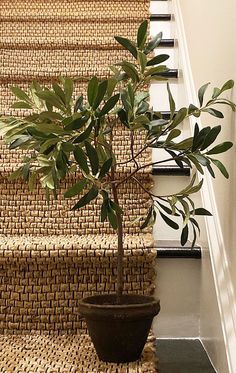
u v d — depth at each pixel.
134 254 1.37
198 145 1.12
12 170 1.57
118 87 1.76
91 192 1.04
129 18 2.33
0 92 1.98
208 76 1.53
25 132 1.09
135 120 1.11
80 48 2.15
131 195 1.59
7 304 1.40
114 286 1.41
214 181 1.41
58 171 1.09
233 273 1.18
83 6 2.45
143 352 1.23
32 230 1.58
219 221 1.33
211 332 1.33
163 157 1.78
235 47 1.18
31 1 2.45
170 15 2.39
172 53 2.27
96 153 1.03
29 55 2.14
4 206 1.59
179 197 1.20
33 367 1.13
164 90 2.04
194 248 1.49
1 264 1.39
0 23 2.31
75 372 1.11
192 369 1.26
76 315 1.40
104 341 1.15
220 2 1.37
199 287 1.50
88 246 1.37
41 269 1.40
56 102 1.08
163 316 1.50
